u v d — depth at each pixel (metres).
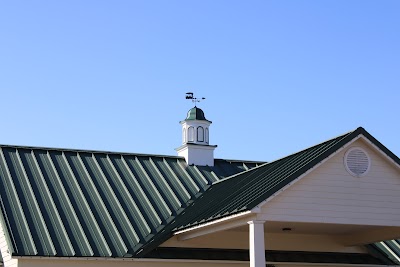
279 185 17.67
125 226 21.50
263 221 17.52
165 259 20.70
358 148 18.92
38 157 24.20
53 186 22.62
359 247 23.72
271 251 22.38
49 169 23.62
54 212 21.23
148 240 21.06
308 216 17.98
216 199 21.09
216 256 21.44
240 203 18.09
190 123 27.39
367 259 23.45
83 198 22.34
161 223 22.11
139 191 23.67
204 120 27.48
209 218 18.78
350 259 23.23
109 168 24.69
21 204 21.20
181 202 23.55
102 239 20.56
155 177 24.91
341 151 18.67
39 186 22.42
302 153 20.33
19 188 22.05
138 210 22.48
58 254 19.36
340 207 18.36
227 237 22.06
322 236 23.23
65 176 23.42
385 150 18.91
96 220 21.38
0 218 20.72
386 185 19.00
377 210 18.73
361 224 18.50
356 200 18.58
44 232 20.14
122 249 20.41
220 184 24.17
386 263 23.33
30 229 20.11
